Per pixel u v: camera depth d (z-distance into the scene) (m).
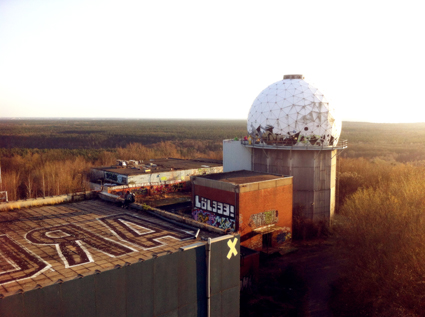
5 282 12.81
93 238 17.64
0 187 42.81
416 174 44.53
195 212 33.50
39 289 11.36
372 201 27.42
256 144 38.66
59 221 20.67
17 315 11.00
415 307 19.00
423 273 19.20
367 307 20.89
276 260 29.05
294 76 39.25
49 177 51.44
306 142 36.00
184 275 14.87
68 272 13.62
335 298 22.39
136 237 17.78
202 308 15.59
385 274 21.05
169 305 14.50
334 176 38.69
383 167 55.66
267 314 20.61
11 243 16.97
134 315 13.55
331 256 29.64
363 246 23.91
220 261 15.91
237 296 16.91
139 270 13.55
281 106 36.53
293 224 34.91
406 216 23.33
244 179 31.61
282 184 32.12
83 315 12.31
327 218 37.19
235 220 29.02
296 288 23.92
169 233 18.38
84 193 26.20
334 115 37.00
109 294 12.85
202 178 32.41
